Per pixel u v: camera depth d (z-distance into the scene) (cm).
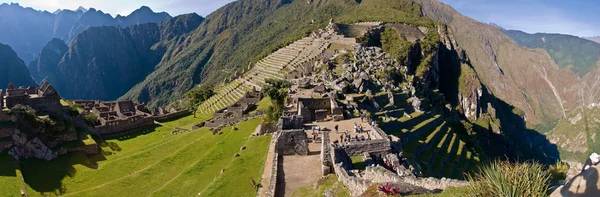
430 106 10212
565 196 1215
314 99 5903
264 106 8450
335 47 15488
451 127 9462
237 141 5606
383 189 2033
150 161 6072
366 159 3425
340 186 2797
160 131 9056
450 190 1917
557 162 1855
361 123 5319
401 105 8181
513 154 15025
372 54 13162
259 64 17212
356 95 7144
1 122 6275
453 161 6669
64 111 7962
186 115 11244
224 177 4012
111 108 10462
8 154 5966
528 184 1459
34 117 6531
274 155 3844
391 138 4378
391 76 10025
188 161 5534
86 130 7856
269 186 3159
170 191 4284
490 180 1575
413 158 5134
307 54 15362
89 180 5459
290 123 4825
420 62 17700
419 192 2042
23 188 4991
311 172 3475
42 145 6219
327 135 3541
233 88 13800
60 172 5672
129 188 4859
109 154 6906
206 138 6400
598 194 1127
